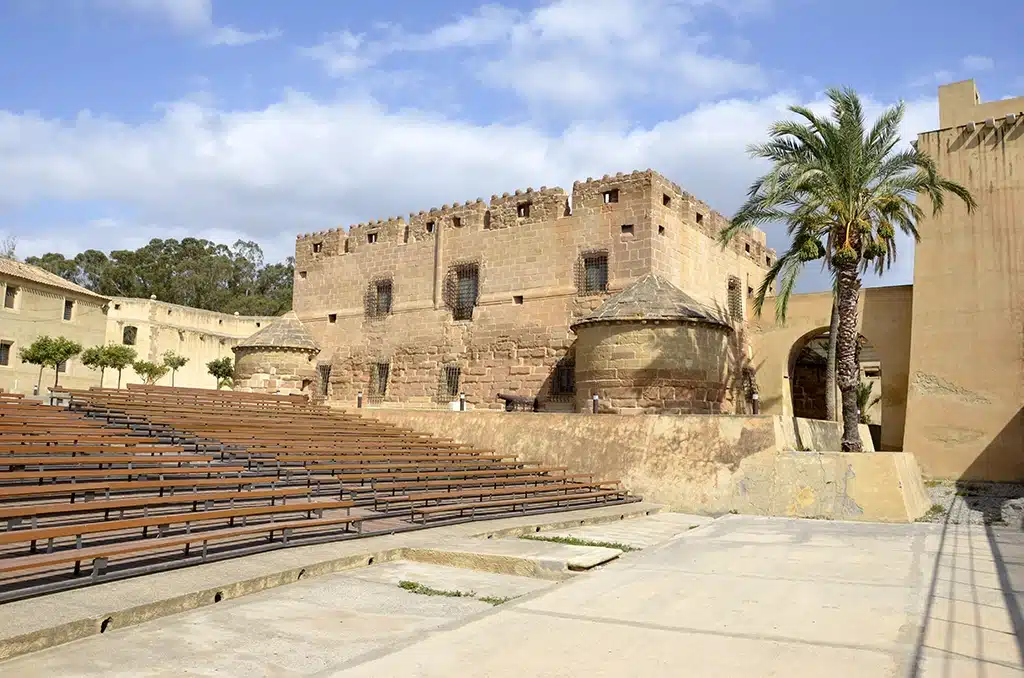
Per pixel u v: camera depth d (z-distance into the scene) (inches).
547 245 1229.7
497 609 342.0
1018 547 521.0
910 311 1194.0
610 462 868.0
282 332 1437.0
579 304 1176.2
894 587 385.1
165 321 2657.5
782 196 855.1
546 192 1242.6
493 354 1259.8
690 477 807.7
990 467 1029.8
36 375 2162.9
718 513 772.6
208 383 2773.1
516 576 447.2
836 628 307.4
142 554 419.2
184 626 321.1
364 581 418.9
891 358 1200.2
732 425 806.5
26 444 569.3
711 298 1270.9
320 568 426.9
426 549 486.3
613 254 1152.2
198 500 464.8
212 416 916.0
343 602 371.6
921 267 1121.4
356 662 267.6
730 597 364.2
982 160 1096.2
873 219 925.8
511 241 1273.4
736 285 1355.8
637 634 301.6
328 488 681.0
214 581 370.3
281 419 947.3
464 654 276.2
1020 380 1029.2
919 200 1135.0
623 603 352.5
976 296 1075.3
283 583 401.4
